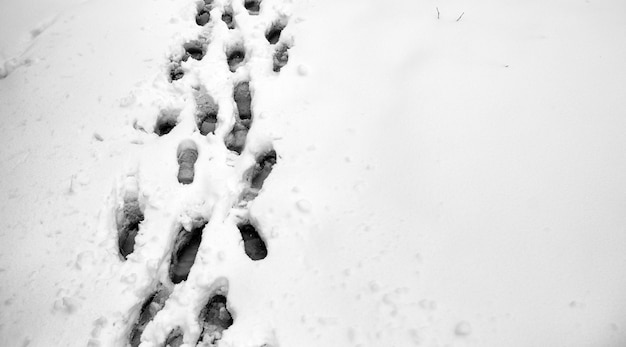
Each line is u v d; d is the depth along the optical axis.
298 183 3.12
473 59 3.54
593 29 3.65
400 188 3.04
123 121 3.44
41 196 3.10
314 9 4.07
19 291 2.80
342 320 2.66
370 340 2.60
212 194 3.13
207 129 3.57
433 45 3.67
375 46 3.74
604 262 2.68
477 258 2.76
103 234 2.98
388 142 3.23
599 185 2.91
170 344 2.77
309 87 3.58
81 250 2.92
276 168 3.21
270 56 3.80
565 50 3.53
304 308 2.71
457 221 2.88
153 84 3.62
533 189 2.94
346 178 3.12
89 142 3.34
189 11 4.12
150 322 2.75
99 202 3.08
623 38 3.57
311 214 2.99
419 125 3.26
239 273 2.85
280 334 2.65
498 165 3.04
